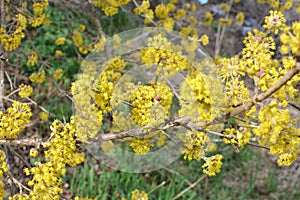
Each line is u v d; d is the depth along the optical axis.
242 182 4.81
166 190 4.33
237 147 1.89
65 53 5.47
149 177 4.48
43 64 3.94
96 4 3.41
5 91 3.56
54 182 1.81
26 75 4.94
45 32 5.51
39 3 3.12
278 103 1.67
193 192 4.30
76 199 2.12
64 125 1.98
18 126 1.94
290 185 4.92
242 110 1.69
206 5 6.72
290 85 1.65
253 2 6.27
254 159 5.11
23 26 2.77
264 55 1.68
